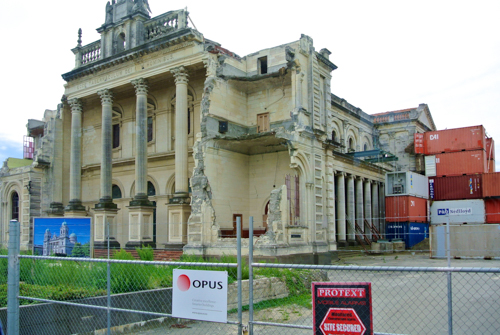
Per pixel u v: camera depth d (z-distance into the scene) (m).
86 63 43.56
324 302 7.64
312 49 34.59
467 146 48.12
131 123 43.34
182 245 32.81
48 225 25.56
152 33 38.78
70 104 44.12
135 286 15.51
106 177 39.94
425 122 68.12
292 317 14.88
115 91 41.47
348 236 44.06
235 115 34.59
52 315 12.49
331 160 36.09
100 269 16.06
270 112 34.81
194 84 38.41
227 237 31.55
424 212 48.00
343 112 56.38
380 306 16.95
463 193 46.31
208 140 31.45
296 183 32.19
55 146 46.47
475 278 24.36
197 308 8.77
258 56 35.91
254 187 34.72
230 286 15.73
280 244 27.61
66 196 46.78
